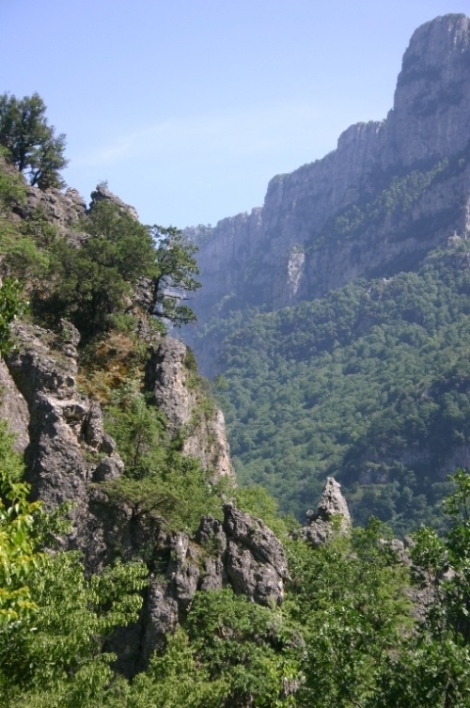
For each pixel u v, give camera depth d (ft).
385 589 139.54
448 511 81.30
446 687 67.97
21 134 287.89
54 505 141.69
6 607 59.16
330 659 75.36
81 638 70.59
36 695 70.08
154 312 236.22
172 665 111.86
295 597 148.46
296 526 211.41
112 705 93.76
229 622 131.75
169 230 241.35
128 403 177.88
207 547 143.64
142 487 143.33
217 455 201.36
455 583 77.25
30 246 204.95
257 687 119.96
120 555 139.44
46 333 182.09
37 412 152.05
